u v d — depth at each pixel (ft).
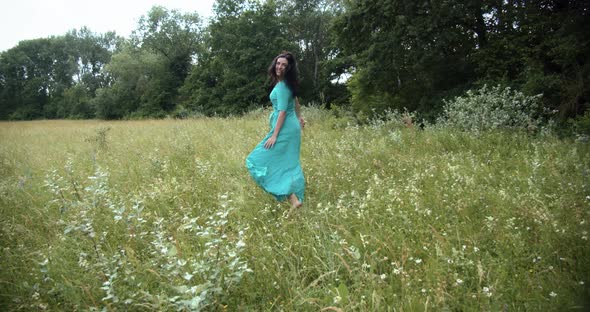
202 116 72.13
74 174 20.11
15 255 10.43
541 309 7.25
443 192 13.74
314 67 140.67
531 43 34.12
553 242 9.29
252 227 12.30
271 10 132.67
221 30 137.90
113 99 191.83
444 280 8.13
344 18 45.42
